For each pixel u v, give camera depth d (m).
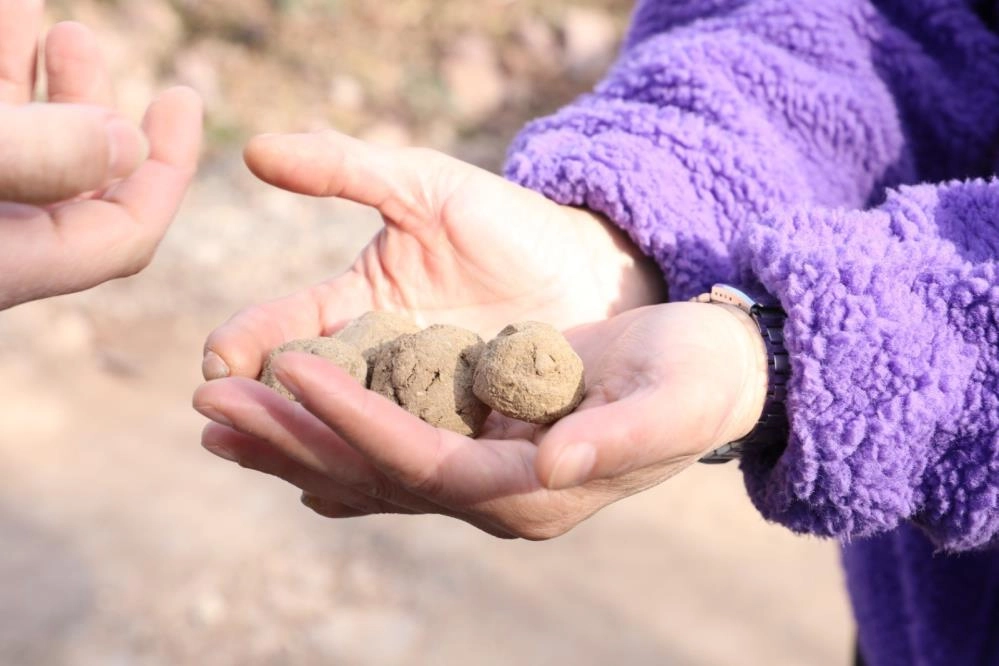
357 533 0.83
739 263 0.53
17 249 0.47
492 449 0.48
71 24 0.51
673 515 0.89
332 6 1.61
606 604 0.80
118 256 0.49
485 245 0.57
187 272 1.15
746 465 0.52
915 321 0.49
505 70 1.60
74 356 1.00
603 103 0.59
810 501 0.50
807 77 0.58
